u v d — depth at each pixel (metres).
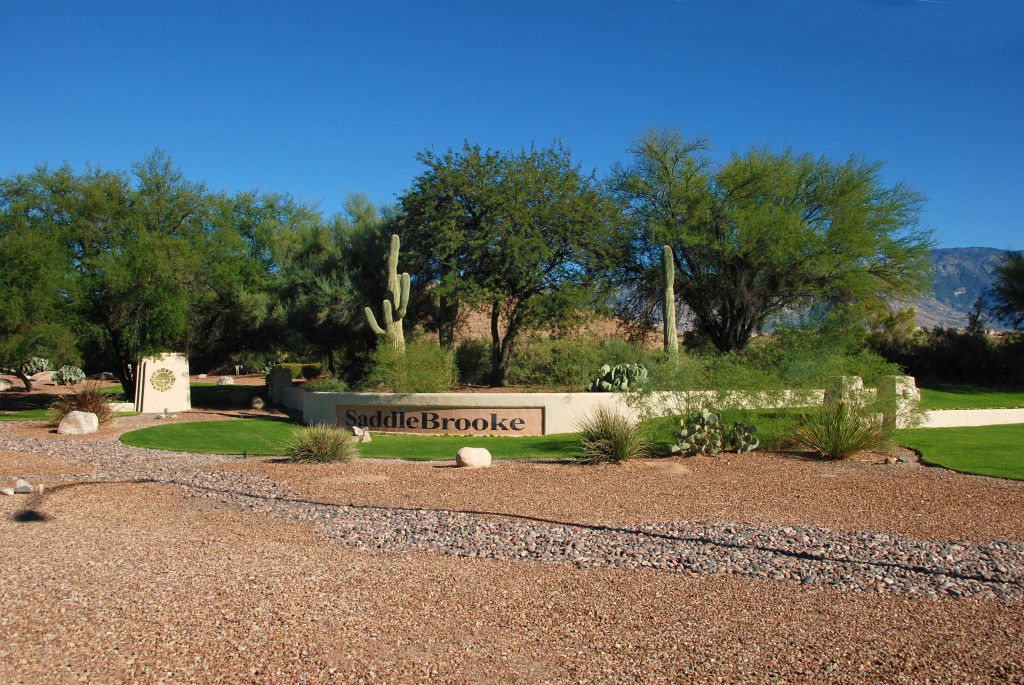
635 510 9.27
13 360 24.77
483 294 26.66
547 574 6.69
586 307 28.25
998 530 8.19
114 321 27.34
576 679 4.54
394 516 9.16
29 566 6.94
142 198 29.56
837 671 4.61
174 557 7.28
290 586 6.32
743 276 29.72
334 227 35.44
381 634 5.25
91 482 11.91
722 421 14.56
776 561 6.99
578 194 28.45
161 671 4.62
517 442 17.50
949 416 20.23
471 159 27.88
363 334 33.19
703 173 30.72
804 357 16.38
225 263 30.69
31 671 4.63
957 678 4.52
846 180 29.53
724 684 4.45
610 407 18.83
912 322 45.81
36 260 24.31
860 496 10.09
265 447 17.31
